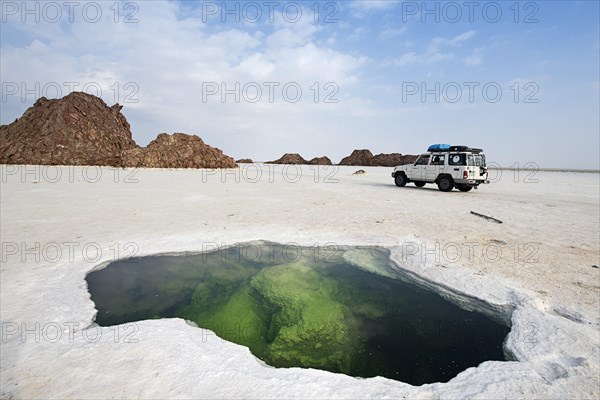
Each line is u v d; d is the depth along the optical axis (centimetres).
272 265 613
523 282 494
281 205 1225
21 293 445
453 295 479
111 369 284
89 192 1580
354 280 548
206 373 283
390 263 619
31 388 257
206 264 612
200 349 324
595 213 1115
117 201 1285
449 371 316
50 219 922
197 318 419
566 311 401
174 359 303
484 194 1727
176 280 538
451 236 771
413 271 563
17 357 299
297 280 546
